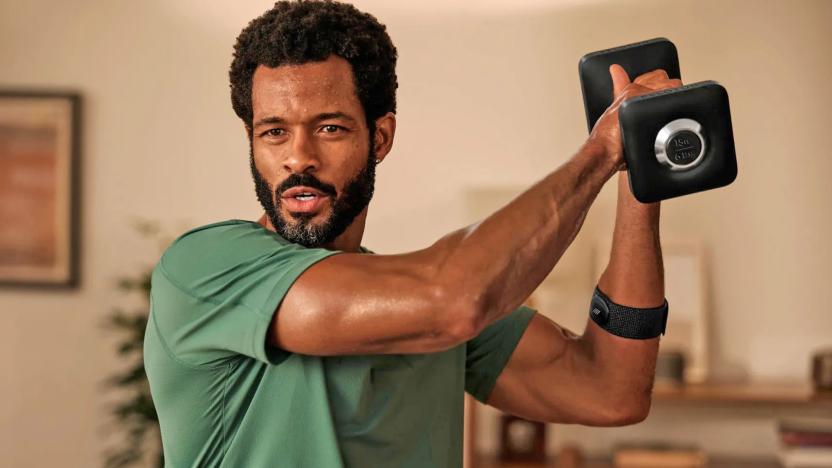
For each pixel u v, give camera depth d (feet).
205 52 14.69
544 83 14.37
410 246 14.47
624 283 4.28
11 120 14.73
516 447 13.65
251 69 3.73
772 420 14.23
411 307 3.15
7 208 14.79
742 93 14.17
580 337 4.55
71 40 14.76
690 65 14.21
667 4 14.21
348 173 3.69
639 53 3.97
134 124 14.70
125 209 14.75
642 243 4.24
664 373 13.56
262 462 3.59
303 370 3.58
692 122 3.45
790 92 14.11
